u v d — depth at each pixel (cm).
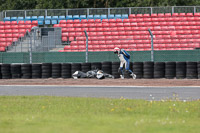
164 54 8681
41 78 7744
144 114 3459
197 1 17700
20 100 4406
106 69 7750
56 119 3098
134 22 12256
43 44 10088
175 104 4053
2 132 2509
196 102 4228
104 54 8675
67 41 11462
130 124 2842
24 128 2666
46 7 17562
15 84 6738
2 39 11525
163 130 2622
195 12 12825
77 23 12275
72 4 17888
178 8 12875
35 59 9138
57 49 10112
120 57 7519
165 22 12144
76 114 3397
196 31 11669
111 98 4616
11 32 12025
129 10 13000
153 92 5397
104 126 2744
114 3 18512
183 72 7444
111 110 3622
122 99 4478
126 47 10662
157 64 7494
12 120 3066
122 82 6875
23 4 18375
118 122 2945
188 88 5928
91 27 11962
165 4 17338
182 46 10712
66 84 6656
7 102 4241
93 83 6762
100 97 4819
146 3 17812
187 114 3466
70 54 8900
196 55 8638
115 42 10900
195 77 7419
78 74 7606
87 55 7950
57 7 17538
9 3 18362
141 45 10738
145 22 12150
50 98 4591
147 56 8594
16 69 7700
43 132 2480
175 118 3262
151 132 2525
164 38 11044
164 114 3450
